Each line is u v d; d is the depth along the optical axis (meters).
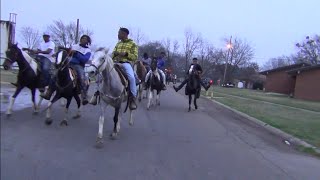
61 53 11.52
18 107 14.56
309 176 8.66
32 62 12.66
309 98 46.16
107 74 9.76
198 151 10.22
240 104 27.00
